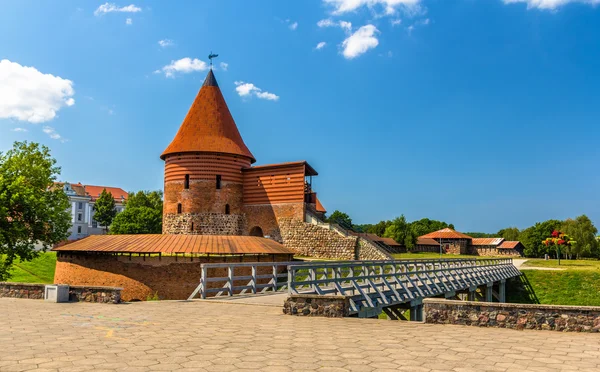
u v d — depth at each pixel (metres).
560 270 48.97
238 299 18.06
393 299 21.64
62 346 9.38
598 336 11.18
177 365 7.97
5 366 7.80
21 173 39.94
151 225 84.00
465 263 38.53
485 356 8.98
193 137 48.44
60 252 34.72
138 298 30.70
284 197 45.94
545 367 8.20
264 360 8.39
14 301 16.64
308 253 43.88
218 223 46.97
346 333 11.23
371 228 109.06
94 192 114.81
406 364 8.26
